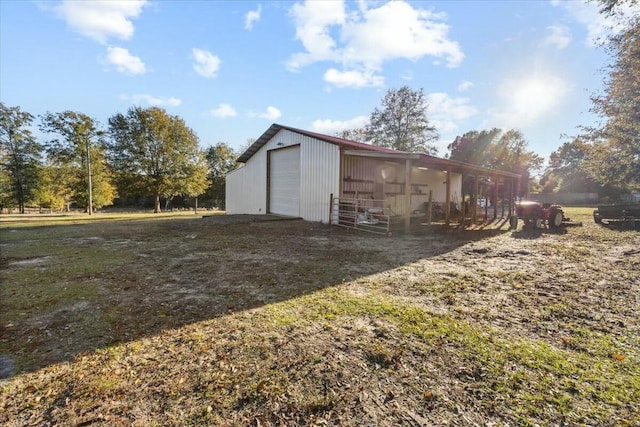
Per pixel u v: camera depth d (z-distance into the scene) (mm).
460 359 2289
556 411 1726
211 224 11859
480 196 21438
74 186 26422
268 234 9156
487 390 1922
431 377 2061
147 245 7277
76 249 6777
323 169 12102
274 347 2473
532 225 11523
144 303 3463
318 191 12367
